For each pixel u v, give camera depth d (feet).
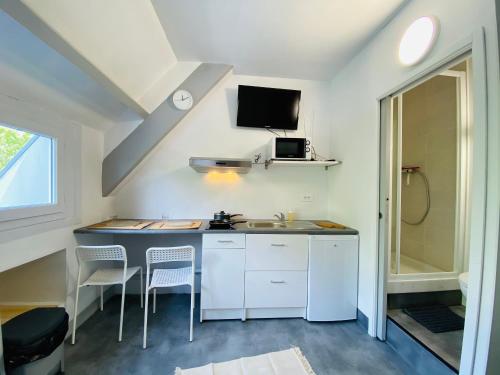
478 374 3.76
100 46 4.86
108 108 6.90
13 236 4.71
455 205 7.07
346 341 6.20
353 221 7.47
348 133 7.87
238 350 5.79
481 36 3.71
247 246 6.91
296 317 7.29
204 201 8.94
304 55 7.55
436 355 4.75
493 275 3.59
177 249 6.05
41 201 5.63
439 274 6.85
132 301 8.16
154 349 5.75
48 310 4.88
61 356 4.96
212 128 8.93
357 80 7.36
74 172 6.58
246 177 9.09
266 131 9.13
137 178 8.69
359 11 5.60
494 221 3.58
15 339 4.03
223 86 8.93
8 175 4.79
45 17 3.44
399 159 6.89
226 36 6.65
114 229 6.71
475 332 3.79
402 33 5.49
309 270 7.04
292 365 4.41
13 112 4.69
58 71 4.86
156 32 6.22
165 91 7.98
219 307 6.89
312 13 5.69
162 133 7.95
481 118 3.70
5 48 3.89
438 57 4.52
